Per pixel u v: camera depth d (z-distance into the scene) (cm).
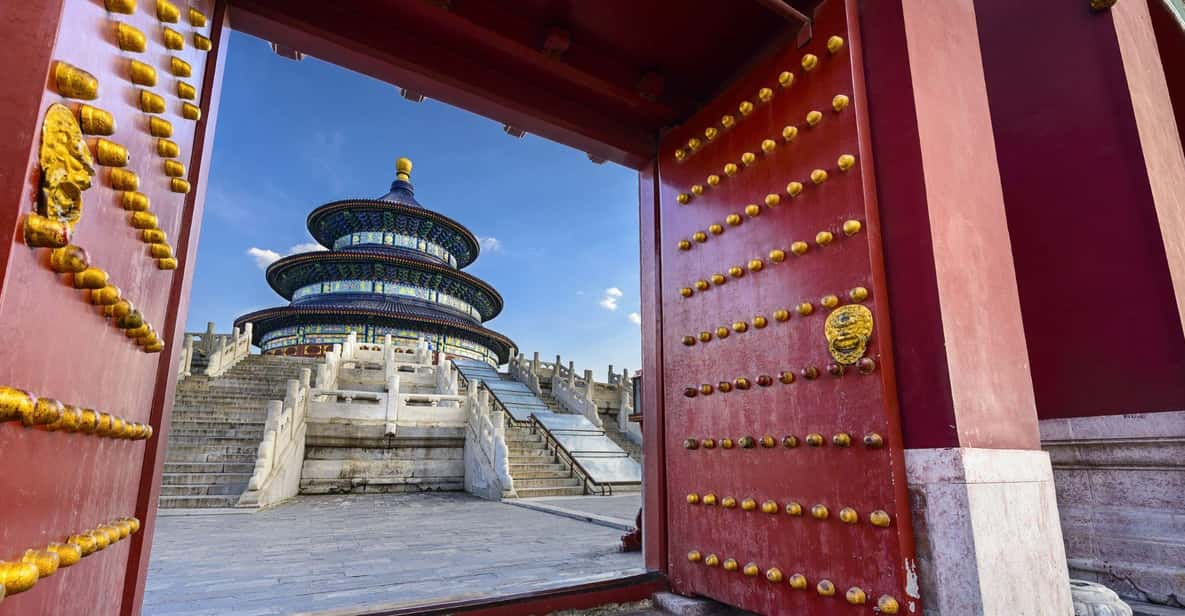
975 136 371
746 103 428
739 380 404
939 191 329
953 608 275
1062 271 506
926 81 347
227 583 512
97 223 166
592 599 409
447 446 1792
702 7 416
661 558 455
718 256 442
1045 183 527
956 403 293
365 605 387
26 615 144
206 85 316
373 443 1708
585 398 2511
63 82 134
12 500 133
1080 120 514
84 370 169
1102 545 455
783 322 378
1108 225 485
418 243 5053
